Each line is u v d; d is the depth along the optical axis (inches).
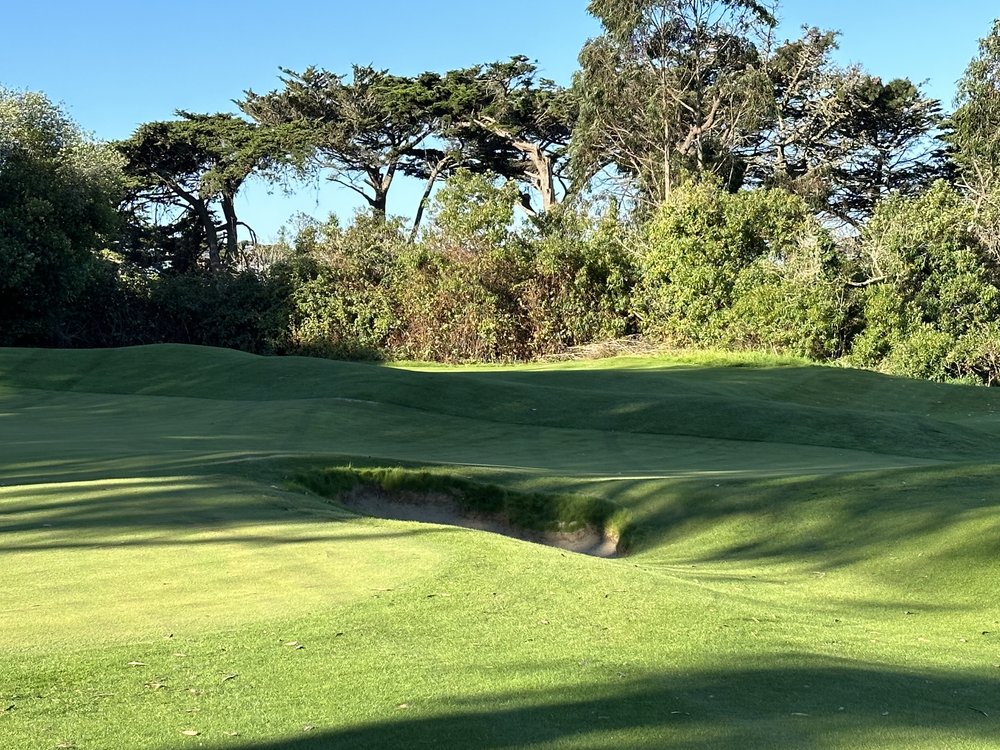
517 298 1581.0
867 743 170.2
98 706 173.8
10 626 218.4
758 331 1427.2
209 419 735.7
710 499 445.1
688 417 765.9
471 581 280.1
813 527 399.9
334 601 250.7
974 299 1386.6
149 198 2145.7
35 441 581.9
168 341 1743.4
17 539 304.2
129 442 581.9
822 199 1916.8
